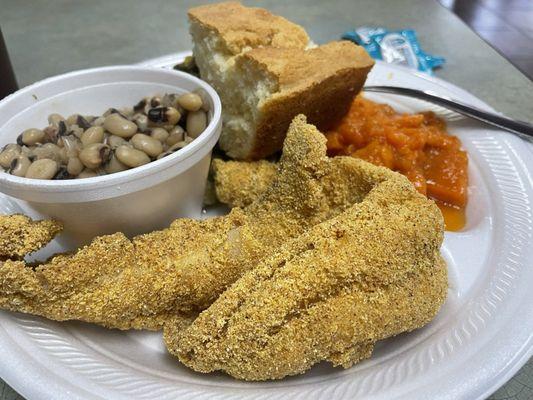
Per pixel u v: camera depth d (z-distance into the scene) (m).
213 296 0.17
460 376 0.14
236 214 0.18
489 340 0.15
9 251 0.15
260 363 0.14
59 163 0.18
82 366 0.15
